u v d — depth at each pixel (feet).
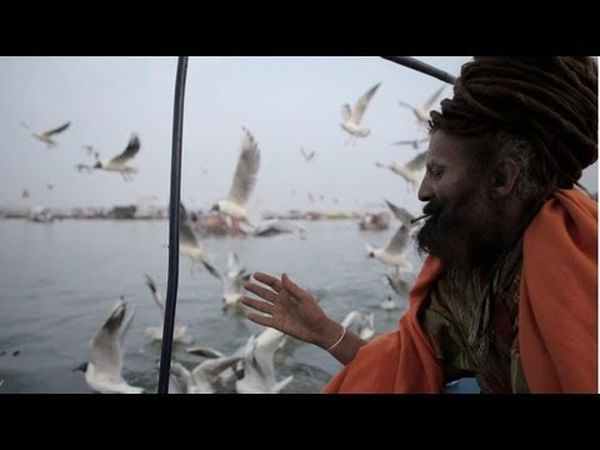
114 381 4.20
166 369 2.23
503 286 1.74
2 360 4.04
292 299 2.23
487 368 1.82
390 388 2.00
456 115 1.73
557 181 1.68
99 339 4.24
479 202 1.74
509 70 1.68
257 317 2.23
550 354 1.52
